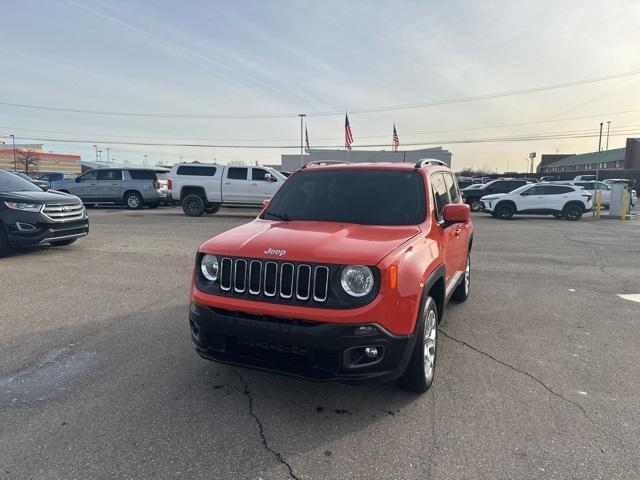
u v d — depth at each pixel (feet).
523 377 12.41
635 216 71.15
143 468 8.39
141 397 11.05
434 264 11.50
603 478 8.19
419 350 10.63
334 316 9.09
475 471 8.37
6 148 298.35
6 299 19.35
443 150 193.57
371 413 10.43
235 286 10.05
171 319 16.89
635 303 20.08
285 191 14.85
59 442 9.17
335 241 10.29
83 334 15.28
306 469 8.42
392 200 13.21
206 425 9.85
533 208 64.85
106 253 30.50
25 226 27.20
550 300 20.48
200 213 59.00
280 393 11.32
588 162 260.21
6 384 11.69
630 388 11.80
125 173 68.49
